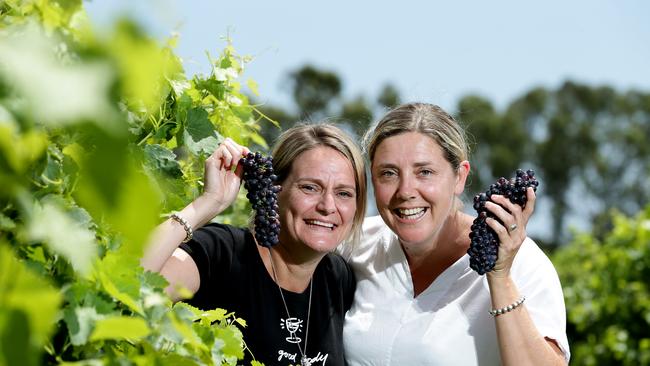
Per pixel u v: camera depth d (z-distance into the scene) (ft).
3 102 2.80
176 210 7.88
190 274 8.92
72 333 4.47
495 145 129.18
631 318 27.27
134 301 4.87
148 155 6.93
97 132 2.16
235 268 9.35
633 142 140.26
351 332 10.06
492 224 8.48
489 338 9.66
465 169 10.15
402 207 9.55
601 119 143.84
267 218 8.44
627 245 28.68
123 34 2.18
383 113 10.29
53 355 4.59
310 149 9.42
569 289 32.09
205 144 8.05
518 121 132.36
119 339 4.81
